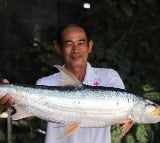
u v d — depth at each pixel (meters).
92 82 4.06
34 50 6.82
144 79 6.72
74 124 3.75
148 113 3.69
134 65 6.67
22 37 7.10
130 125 3.73
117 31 7.18
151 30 7.36
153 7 7.49
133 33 7.26
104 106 3.70
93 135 4.00
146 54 7.18
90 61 6.27
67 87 3.76
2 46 7.02
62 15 7.24
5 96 3.75
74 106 3.72
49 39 7.12
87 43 4.05
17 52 7.00
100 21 7.16
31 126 6.23
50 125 4.05
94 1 7.22
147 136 5.79
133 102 3.70
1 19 7.08
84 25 7.14
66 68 4.08
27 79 6.81
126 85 6.22
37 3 7.20
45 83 4.10
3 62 6.95
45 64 6.52
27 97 3.76
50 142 4.05
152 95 6.06
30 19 7.16
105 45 6.93
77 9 7.27
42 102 3.75
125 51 7.01
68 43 4.00
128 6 7.07
